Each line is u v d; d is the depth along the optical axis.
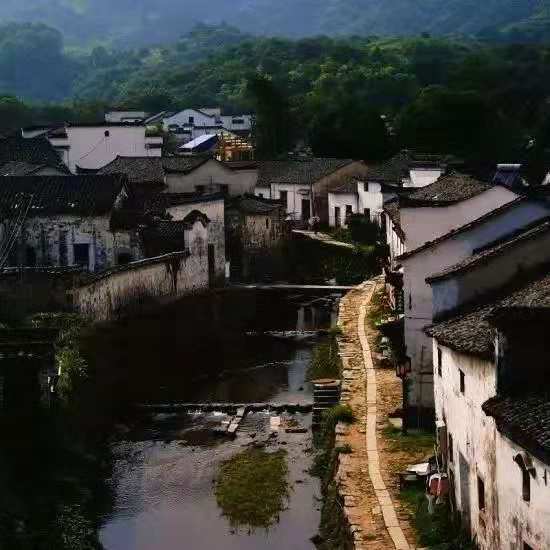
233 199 80.44
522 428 17.28
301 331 58.50
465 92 100.00
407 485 28.30
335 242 80.50
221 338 56.34
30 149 87.06
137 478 34.38
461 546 23.02
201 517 31.09
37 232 62.03
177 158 90.88
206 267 67.81
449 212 37.59
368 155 101.38
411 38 184.88
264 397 44.09
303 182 90.81
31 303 50.28
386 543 24.50
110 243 62.19
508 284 27.00
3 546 27.00
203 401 43.53
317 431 38.59
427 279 27.72
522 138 99.12
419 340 33.38
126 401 43.28
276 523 30.45
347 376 41.88
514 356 19.17
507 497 19.09
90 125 97.56
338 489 28.86
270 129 112.56
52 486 32.22
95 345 49.88
